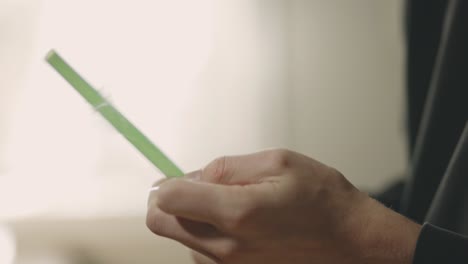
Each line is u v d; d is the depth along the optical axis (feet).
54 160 4.84
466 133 1.84
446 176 1.87
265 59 5.00
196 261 1.73
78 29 4.77
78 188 4.87
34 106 4.77
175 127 4.99
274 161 1.61
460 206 1.82
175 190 1.55
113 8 4.79
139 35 4.85
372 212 1.66
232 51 4.97
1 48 4.67
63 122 4.82
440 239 1.63
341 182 1.66
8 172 4.80
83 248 4.58
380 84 4.98
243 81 5.00
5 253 4.40
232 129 5.05
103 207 4.85
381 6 4.90
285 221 1.57
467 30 2.01
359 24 4.94
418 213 2.12
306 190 1.59
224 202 1.54
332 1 4.94
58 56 1.58
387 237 1.65
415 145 2.36
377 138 5.04
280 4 4.95
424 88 2.33
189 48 4.92
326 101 5.04
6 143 4.77
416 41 2.33
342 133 5.07
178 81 4.94
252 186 1.57
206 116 5.01
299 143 5.09
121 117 1.64
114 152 4.89
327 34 4.97
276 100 5.04
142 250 4.63
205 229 1.61
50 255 4.41
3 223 4.68
